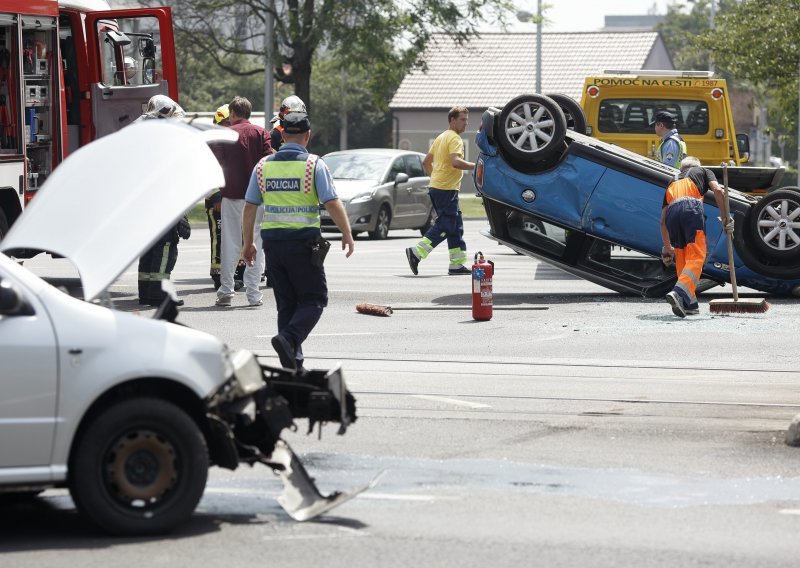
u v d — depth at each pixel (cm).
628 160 4250
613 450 2225
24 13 4244
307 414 1897
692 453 2208
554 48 19612
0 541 1678
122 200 1744
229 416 1772
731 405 2625
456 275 5138
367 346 3325
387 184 7475
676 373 2988
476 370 3005
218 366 1747
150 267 4038
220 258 4359
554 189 4269
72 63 4938
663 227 3931
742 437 2339
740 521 1791
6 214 4269
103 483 1681
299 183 2598
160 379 1730
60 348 1673
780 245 4181
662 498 1914
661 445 2267
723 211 3962
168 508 1703
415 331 3584
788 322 3750
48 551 1628
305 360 3102
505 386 2806
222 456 1777
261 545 1658
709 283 4356
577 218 4269
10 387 1652
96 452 1672
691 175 3909
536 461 2141
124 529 1681
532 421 2458
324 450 2205
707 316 3881
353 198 7250
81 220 1734
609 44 19588
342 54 11581
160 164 1770
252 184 2675
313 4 11525
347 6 11244
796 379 2917
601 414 2527
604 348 3325
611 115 5562
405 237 7819
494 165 4306
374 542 1675
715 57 11388
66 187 1766
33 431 1661
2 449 1652
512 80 19100
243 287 4509
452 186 5078
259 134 3947
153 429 1697
